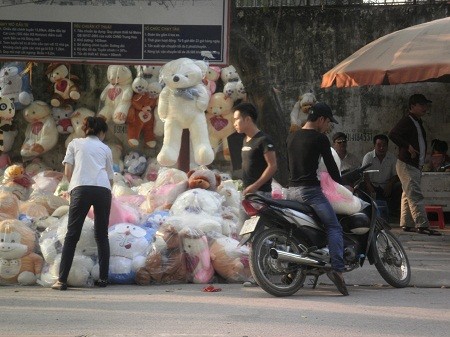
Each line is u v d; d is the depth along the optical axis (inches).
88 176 399.2
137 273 412.8
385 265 414.3
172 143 532.7
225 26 544.7
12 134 652.7
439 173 630.5
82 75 665.6
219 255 422.6
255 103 581.6
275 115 577.0
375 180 639.1
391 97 692.7
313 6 703.1
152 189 489.7
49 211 471.5
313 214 382.9
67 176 402.9
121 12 548.4
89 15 550.3
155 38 547.8
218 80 668.1
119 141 655.8
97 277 410.9
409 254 499.8
